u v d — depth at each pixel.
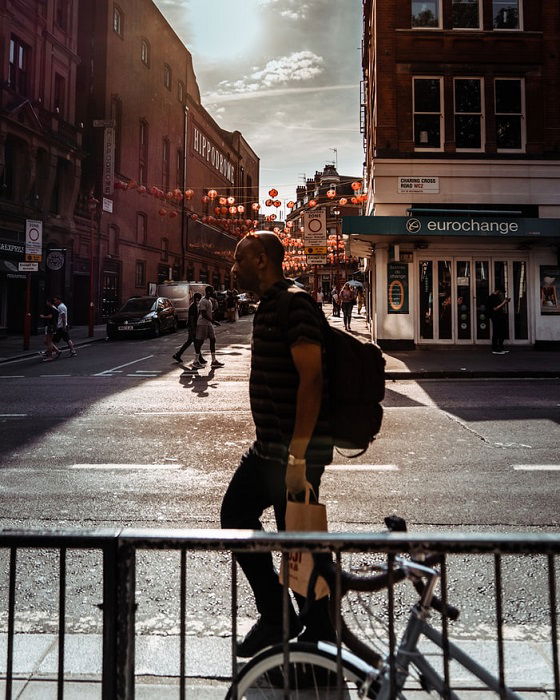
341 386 2.30
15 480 5.51
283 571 1.64
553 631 1.54
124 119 34.97
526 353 17.02
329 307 50.97
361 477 5.59
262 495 2.57
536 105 18.27
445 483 5.38
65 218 27.80
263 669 1.81
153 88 39.69
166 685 2.43
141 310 24.16
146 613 3.12
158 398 10.42
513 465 5.97
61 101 27.78
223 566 3.71
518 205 18.03
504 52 18.22
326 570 1.81
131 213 36.12
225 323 33.47
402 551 1.56
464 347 18.09
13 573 1.68
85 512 4.62
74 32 28.62
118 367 14.95
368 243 18.75
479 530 4.21
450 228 16.36
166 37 42.03
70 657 2.65
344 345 2.33
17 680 2.44
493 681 1.58
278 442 2.35
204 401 10.13
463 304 18.16
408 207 17.98
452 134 18.17
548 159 18.05
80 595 3.33
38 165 25.52
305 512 2.15
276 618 2.46
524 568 3.67
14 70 24.11
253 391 2.45
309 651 1.80
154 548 1.63
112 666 1.61
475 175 17.97
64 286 27.59
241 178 68.44
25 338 18.88
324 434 2.28
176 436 7.47
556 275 18.03
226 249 58.34
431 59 18.17
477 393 10.76
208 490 5.21
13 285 24.75
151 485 5.36
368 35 25.97
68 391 11.18
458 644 2.71
